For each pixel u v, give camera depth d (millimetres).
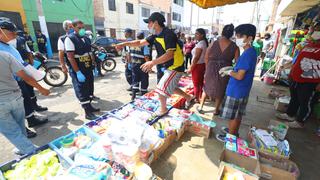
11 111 1874
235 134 2529
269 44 8258
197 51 3426
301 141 2727
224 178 1717
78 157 1651
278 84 5773
